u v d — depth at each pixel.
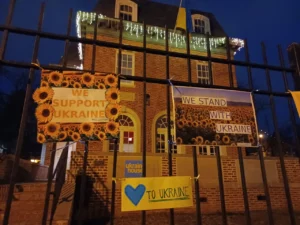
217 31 14.91
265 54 3.06
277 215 7.86
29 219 4.34
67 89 2.33
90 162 7.85
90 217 7.20
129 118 11.09
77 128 2.26
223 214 2.44
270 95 2.90
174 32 11.76
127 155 8.17
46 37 2.44
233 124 2.71
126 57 11.84
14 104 27.42
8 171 9.77
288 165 9.38
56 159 12.85
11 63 2.22
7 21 2.34
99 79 2.44
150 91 11.60
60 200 5.00
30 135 27.00
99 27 11.70
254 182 8.89
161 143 11.18
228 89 2.82
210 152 11.51
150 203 2.27
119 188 7.70
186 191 2.41
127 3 13.41
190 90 2.70
